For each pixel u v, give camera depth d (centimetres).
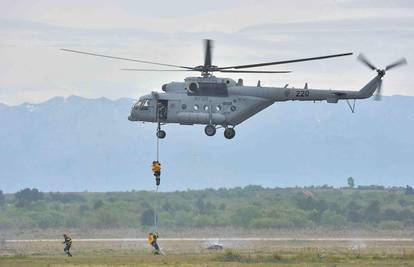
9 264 18412
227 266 17825
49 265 18125
